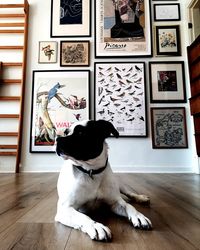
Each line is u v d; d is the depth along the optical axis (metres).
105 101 2.86
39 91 2.92
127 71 2.92
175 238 0.68
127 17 3.04
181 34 3.04
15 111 2.91
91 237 0.67
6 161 2.82
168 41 3.01
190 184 1.76
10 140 2.87
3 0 3.12
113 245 0.63
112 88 2.89
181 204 1.12
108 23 3.03
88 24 3.06
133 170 2.76
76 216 0.78
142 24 3.02
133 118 2.83
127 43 2.99
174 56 2.98
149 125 2.84
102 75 2.91
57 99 2.90
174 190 1.49
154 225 0.80
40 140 2.83
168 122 2.83
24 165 2.80
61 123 2.86
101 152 0.92
